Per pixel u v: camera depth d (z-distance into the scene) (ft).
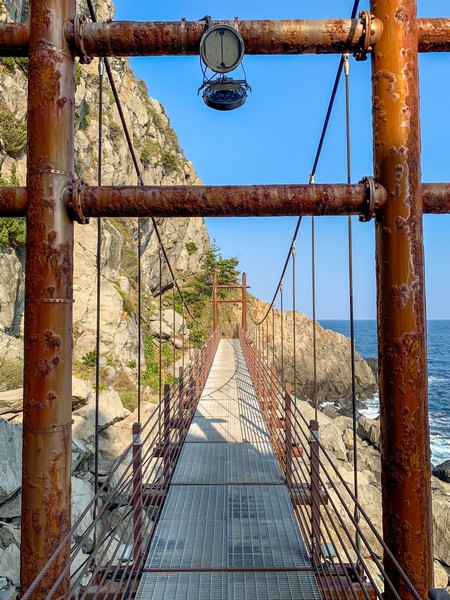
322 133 15.76
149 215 7.97
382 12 7.72
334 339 138.10
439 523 39.65
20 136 63.77
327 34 7.91
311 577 11.47
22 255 62.80
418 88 7.66
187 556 12.46
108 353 71.97
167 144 152.66
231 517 14.90
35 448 7.20
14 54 7.98
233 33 8.00
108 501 9.63
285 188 7.79
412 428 7.10
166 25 8.13
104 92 105.29
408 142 7.48
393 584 7.03
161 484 16.69
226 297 141.18
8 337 54.60
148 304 97.71
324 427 59.47
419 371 7.20
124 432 49.42
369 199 7.48
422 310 7.34
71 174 7.84
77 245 78.18
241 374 49.88
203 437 24.77
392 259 7.39
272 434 24.11
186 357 90.33
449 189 7.74
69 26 7.83
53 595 7.02
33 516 7.13
